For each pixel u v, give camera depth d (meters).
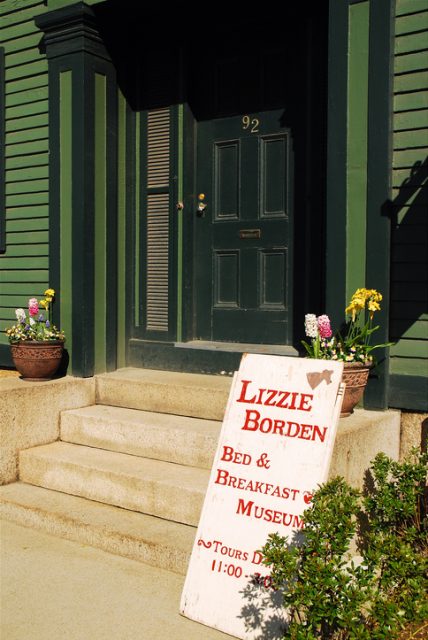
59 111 5.35
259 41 5.09
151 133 5.54
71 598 3.24
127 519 3.88
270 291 5.10
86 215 5.23
